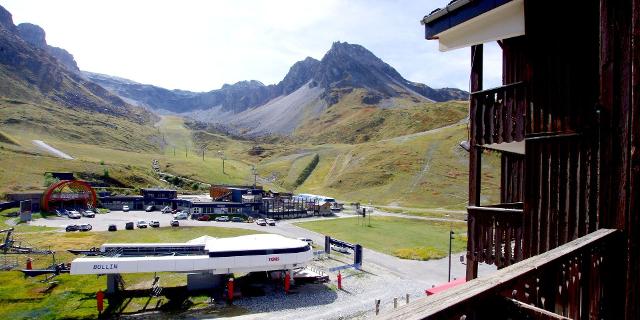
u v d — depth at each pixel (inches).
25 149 6161.4
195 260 1780.3
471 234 483.5
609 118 263.9
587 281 234.8
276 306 1656.0
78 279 1895.9
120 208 4333.2
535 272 188.1
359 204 4832.7
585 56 330.6
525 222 376.8
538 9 373.7
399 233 3260.3
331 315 1567.4
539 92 372.8
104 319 1496.1
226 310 1604.3
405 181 5615.2
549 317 158.4
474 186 479.8
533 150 375.2
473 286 164.7
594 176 316.2
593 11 324.5
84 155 6752.0
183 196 4936.0
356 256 2250.2
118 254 1868.8
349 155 7396.7
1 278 1863.9
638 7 245.0
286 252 1899.6
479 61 470.3
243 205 4079.7
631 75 250.1
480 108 461.7
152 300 1688.0
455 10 423.8
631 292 246.2
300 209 4234.7
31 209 3636.8
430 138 6929.1
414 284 1969.7
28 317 1469.0
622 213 253.8
